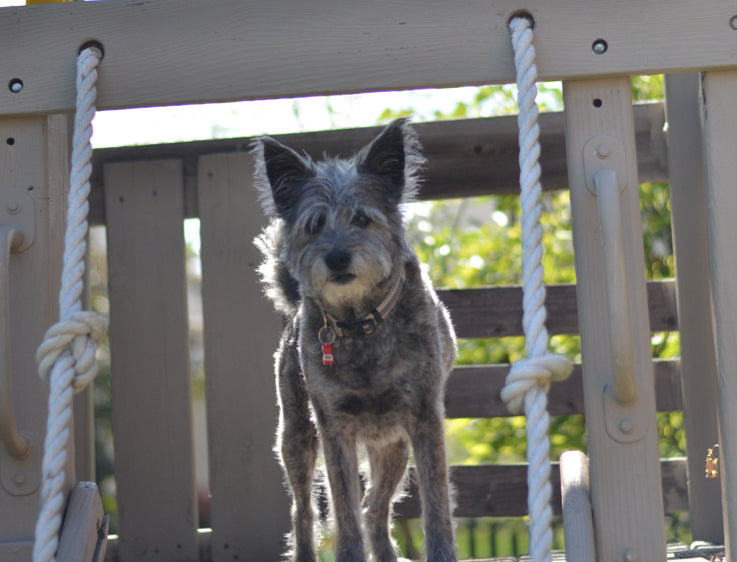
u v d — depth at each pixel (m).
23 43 2.64
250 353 4.27
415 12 2.54
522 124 2.40
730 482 2.41
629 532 2.40
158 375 4.28
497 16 2.52
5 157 2.68
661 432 6.06
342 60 2.56
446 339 3.55
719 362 2.45
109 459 8.33
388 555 3.76
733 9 2.45
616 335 2.28
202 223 4.34
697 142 4.16
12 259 2.66
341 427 3.31
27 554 2.53
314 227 3.43
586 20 2.48
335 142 4.62
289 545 3.89
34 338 2.64
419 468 3.27
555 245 6.44
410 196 3.59
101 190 4.53
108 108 2.64
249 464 4.22
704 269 4.11
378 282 3.25
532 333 2.30
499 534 5.57
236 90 2.58
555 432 6.24
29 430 2.62
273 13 2.58
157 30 2.60
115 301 4.34
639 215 2.47
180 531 4.20
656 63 2.46
